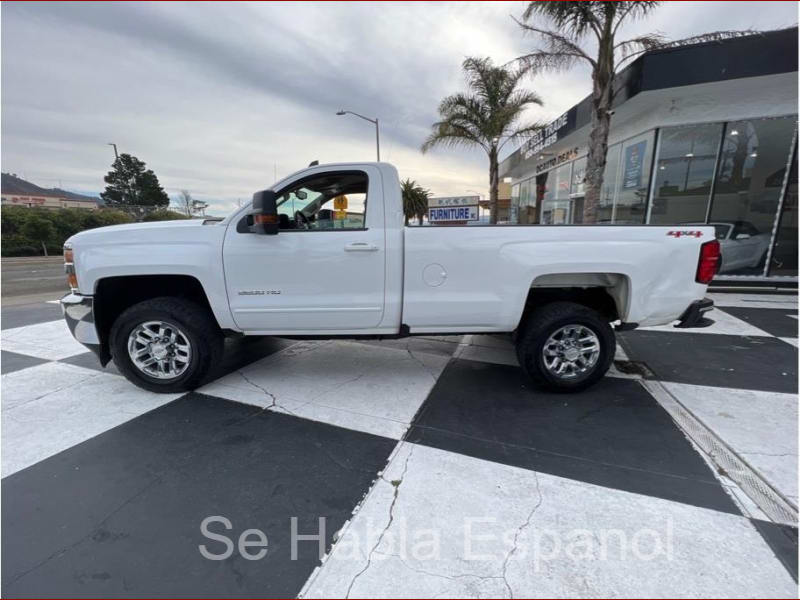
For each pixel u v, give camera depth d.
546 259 3.19
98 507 2.12
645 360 4.19
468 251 3.22
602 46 7.55
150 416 3.06
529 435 2.77
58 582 1.68
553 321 3.23
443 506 2.09
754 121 8.08
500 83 11.87
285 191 3.34
